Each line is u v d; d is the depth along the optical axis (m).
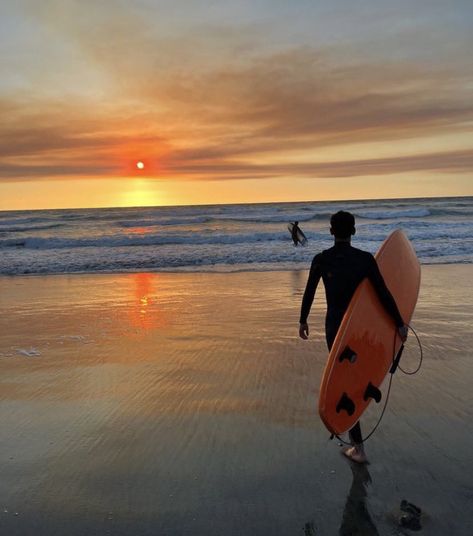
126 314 8.38
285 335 6.71
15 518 2.77
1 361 5.78
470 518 2.70
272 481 3.11
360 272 3.36
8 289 11.34
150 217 48.38
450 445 3.49
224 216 45.97
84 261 16.41
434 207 55.44
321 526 2.67
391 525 2.66
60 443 3.66
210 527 2.67
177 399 4.48
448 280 11.05
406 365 5.26
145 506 2.86
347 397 3.18
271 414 4.11
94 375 5.21
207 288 10.97
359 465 3.27
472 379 4.79
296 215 43.28
